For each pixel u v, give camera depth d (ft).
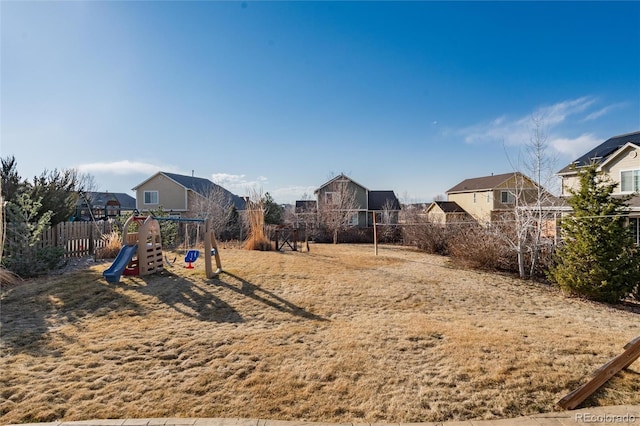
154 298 19.84
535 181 33.65
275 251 45.68
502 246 34.27
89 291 20.95
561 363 11.61
